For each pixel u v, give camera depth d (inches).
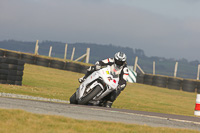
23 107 827.4
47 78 2962.6
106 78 1127.0
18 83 2054.6
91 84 1156.5
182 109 2015.3
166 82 4013.3
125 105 1852.9
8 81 1991.9
